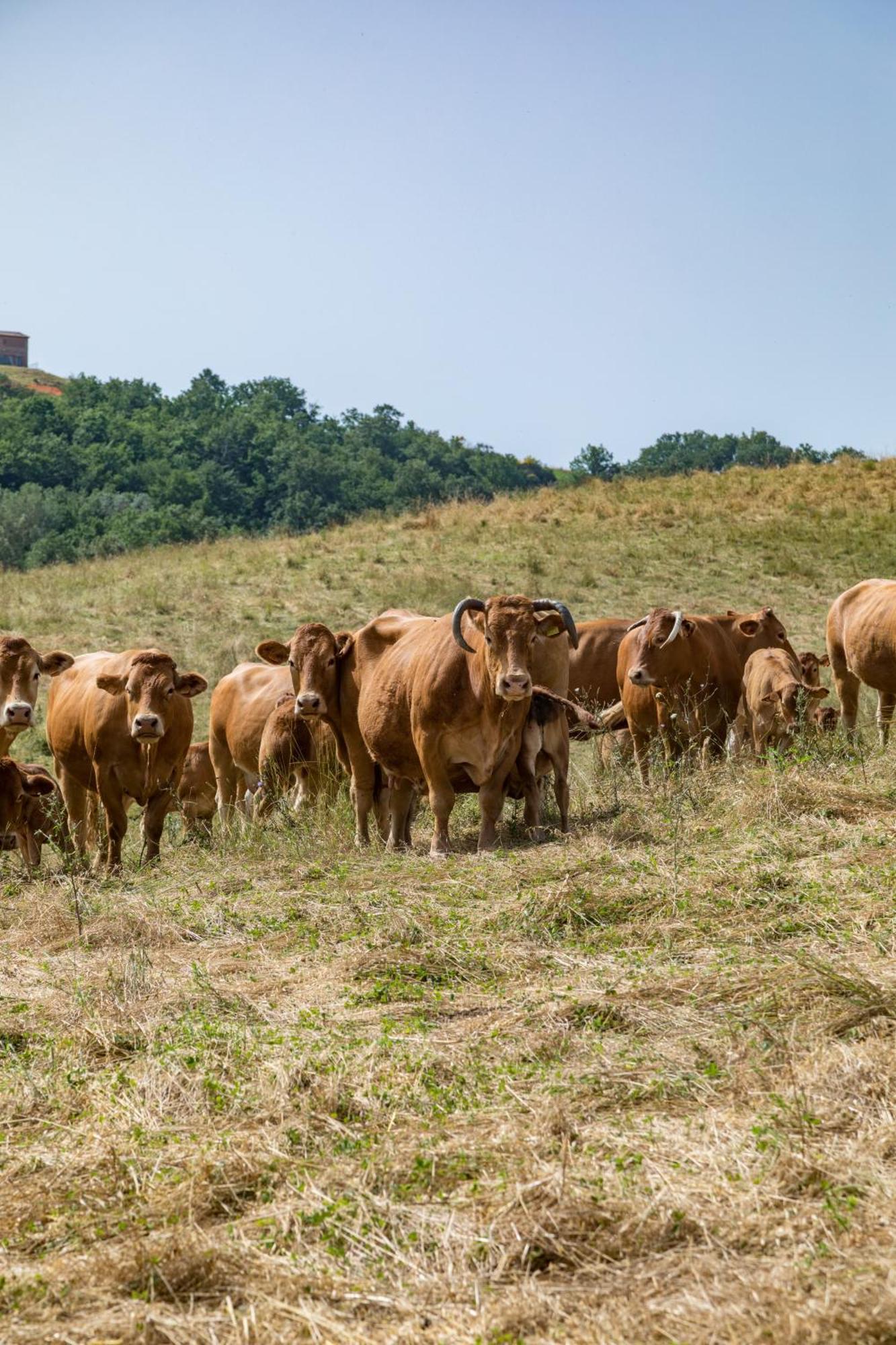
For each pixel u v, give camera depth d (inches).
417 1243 172.2
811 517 1322.6
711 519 1337.4
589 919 314.0
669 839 382.6
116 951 339.6
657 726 567.2
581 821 460.1
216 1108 224.8
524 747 451.2
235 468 4790.8
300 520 4274.1
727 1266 158.1
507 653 416.2
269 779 542.9
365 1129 211.2
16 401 5275.6
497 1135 202.2
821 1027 225.3
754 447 6845.5
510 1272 163.3
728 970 263.1
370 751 478.6
